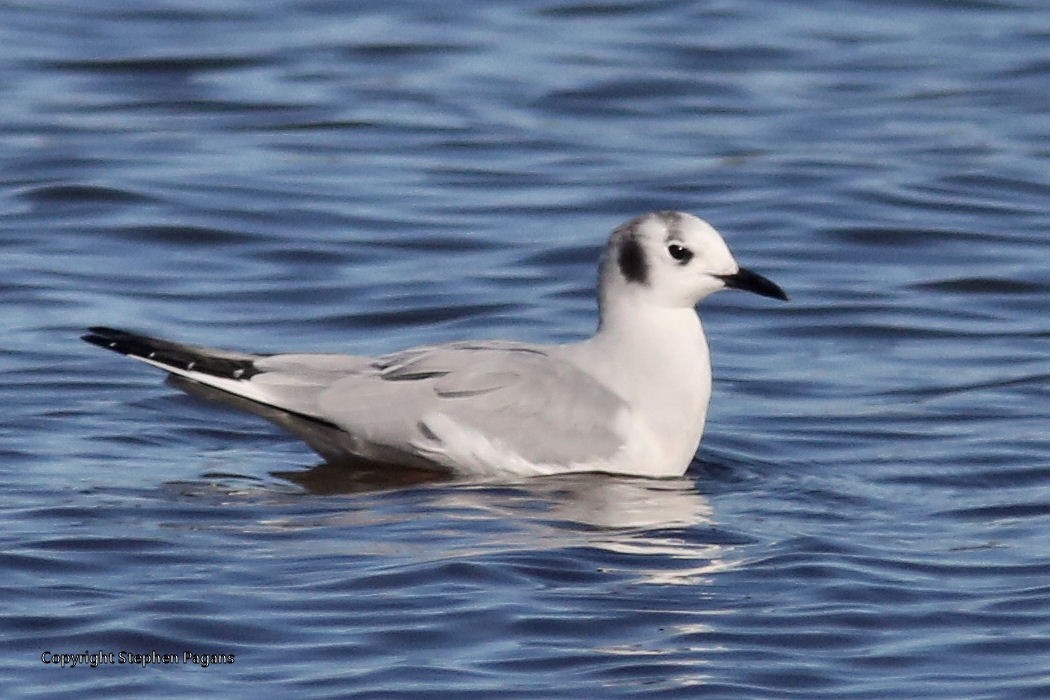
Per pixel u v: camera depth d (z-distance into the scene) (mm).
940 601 12086
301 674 10953
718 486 14438
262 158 23797
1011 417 16266
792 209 22375
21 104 25484
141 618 11602
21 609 11734
